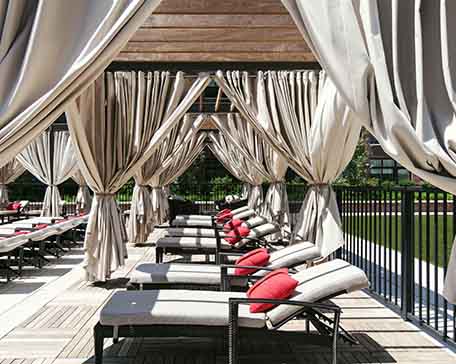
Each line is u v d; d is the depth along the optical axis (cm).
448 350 391
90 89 597
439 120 276
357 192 662
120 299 370
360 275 354
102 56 281
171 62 632
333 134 555
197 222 1009
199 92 656
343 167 582
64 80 274
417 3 277
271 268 462
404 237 477
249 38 550
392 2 280
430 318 480
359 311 509
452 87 270
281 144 623
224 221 1008
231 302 318
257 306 346
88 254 621
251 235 738
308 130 609
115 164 624
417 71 275
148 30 544
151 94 655
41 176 1250
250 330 338
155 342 412
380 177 2577
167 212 1356
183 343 410
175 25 520
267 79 640
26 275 700
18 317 480
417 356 378
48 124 282
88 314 491
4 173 1426
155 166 1021
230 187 2202
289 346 406
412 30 284
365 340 416
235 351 317
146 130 642
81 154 583
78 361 364
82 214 1127
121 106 629
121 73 642
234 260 583
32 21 291
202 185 2231
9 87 283
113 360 371
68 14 287
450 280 276
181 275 469
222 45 582
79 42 287
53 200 1245
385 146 272
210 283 470
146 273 471
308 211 589
